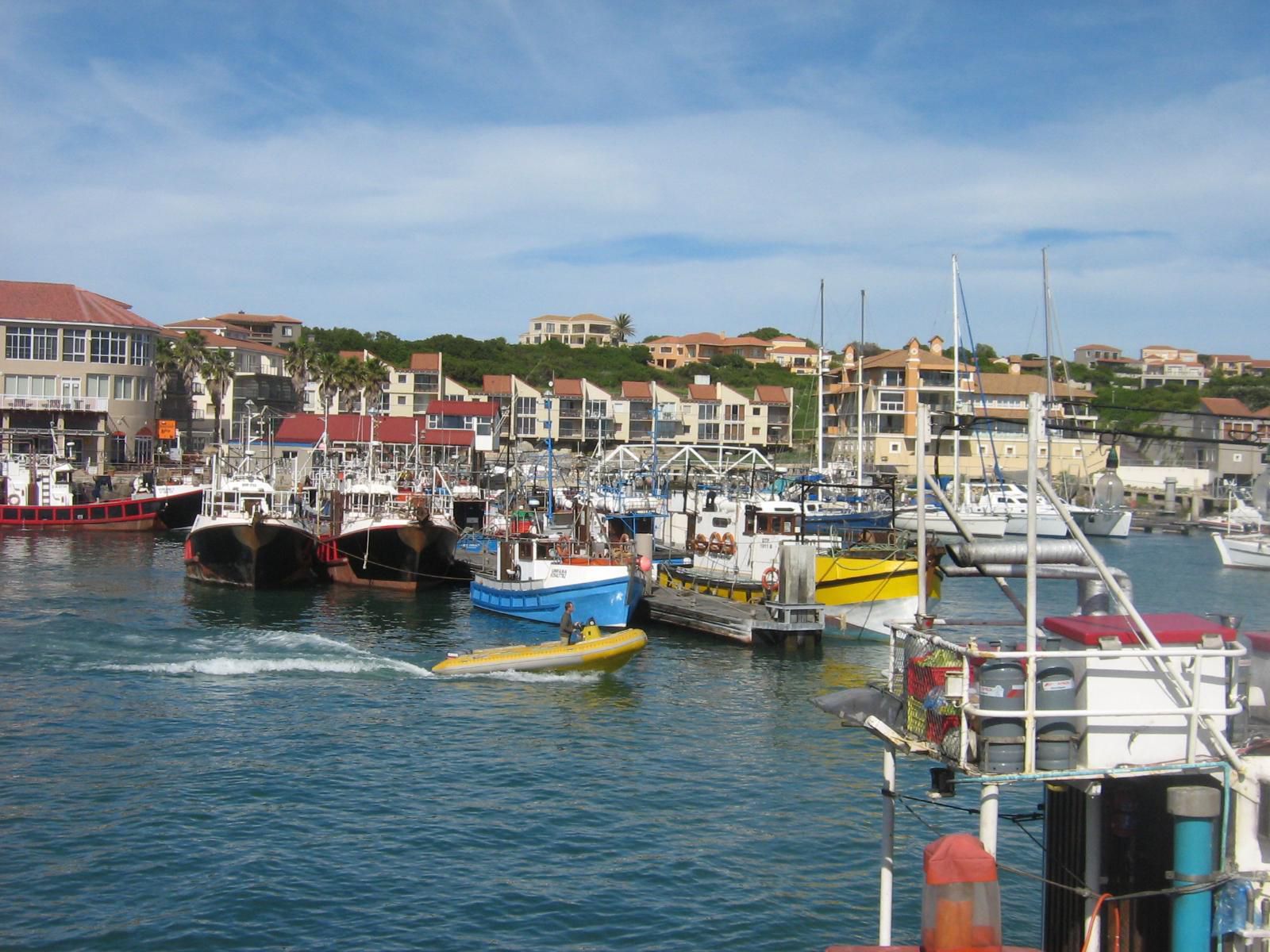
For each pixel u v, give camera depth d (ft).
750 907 67.87
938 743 40.52
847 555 154.51
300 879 70.49
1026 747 38.37
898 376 394.93
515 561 165.37
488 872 72.33
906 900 68.90
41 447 334.85
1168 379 524.11
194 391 415.85
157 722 103.40
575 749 98.89
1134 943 41.32
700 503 219.82
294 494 243.19
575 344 653.30
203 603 173.06
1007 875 71.56
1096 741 38.91
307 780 88.69
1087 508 281.74
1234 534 264.52
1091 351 641.40
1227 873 37.93
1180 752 39.17
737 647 145.59
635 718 109.60
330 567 201.16
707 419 455.22
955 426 51.75
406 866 72.95
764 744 101.24
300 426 344.49
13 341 334.44
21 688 114.01
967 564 47.42
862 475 233.14
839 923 66.08
